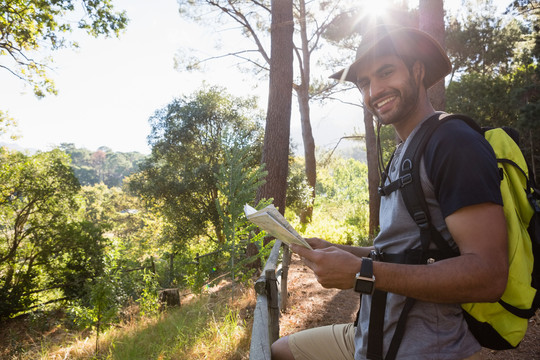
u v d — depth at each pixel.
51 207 16.56
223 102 20.88
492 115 19.50
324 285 1.02
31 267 15.59
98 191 64.69
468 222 0.91
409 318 1.07
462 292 0.90
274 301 2.57
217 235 19.34
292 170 22.55
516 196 1.05
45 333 10.48
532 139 14.45
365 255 1.51
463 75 21.73
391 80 1.20
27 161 16.39
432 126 1.09
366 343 1.18
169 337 5.14
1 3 12.57
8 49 13.84
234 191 7.00
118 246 9.91
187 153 20.48
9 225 16.02
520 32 24.30
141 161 21.31
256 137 20.73
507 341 1.01
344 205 39.69
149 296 8.23
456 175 0.94
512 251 0.98
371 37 1.23
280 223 1.01
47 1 12.95
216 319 5.45
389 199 1.20
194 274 8.52
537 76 16.89
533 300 1.04
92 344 6.08
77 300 11.91
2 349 8.78
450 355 1.01
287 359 1.61
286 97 9.92
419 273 0.94
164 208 20.08
